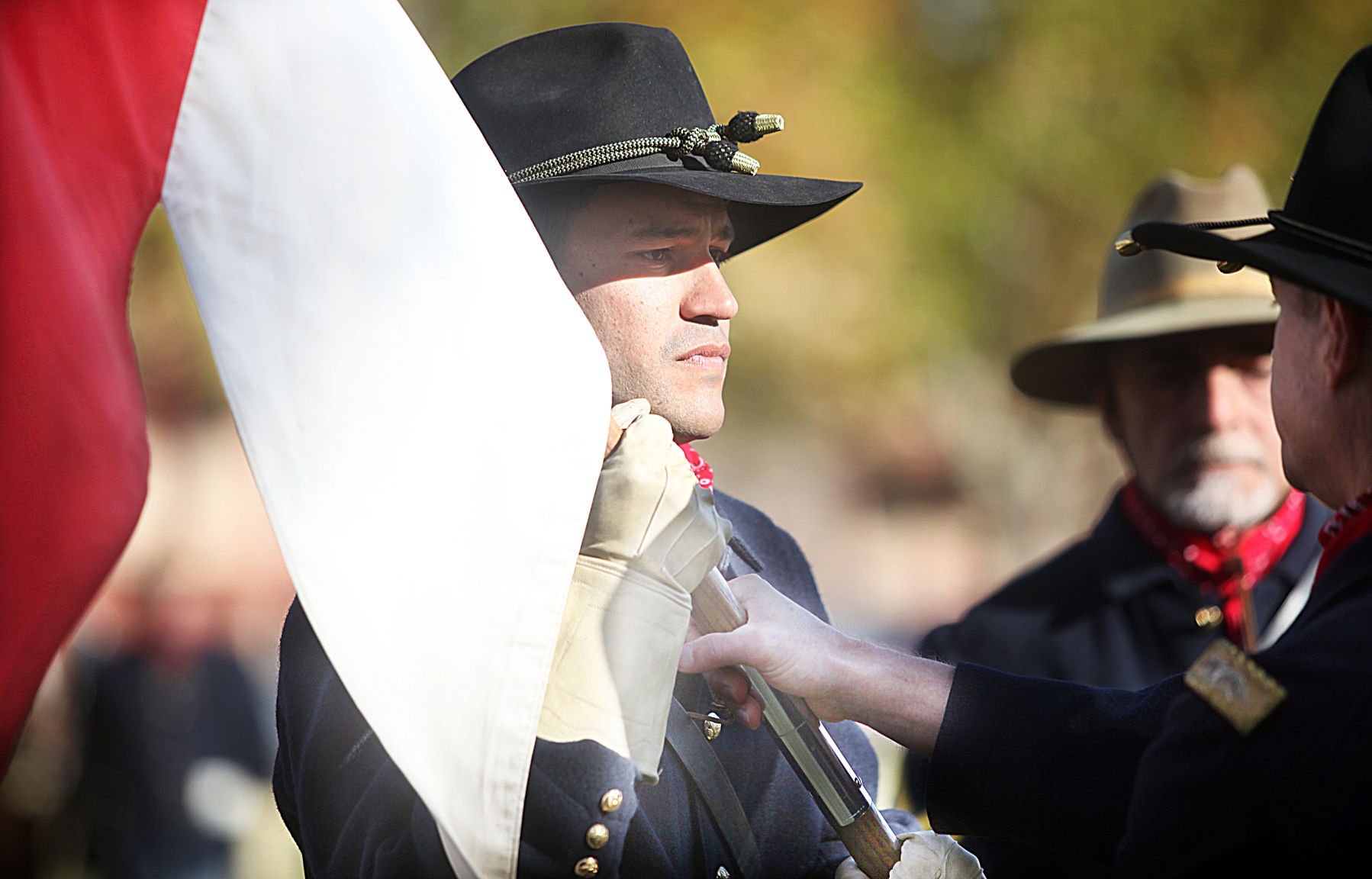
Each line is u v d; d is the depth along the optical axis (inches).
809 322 1268.5
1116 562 502.6
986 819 271.9
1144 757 241.3
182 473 1863.9
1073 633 498.0
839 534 1925.4
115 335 214.8
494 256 235.1
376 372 226.1
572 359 237.6
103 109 215.6
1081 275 1243.8
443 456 227.3
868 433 1640.0
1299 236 245.8
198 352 1299.2
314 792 269.3
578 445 234.8
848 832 269.4
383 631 222.7
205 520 1873.8
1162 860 230.8
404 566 224.4
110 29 216.4
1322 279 230.4
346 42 231.3
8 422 203.5
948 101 1266.0
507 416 231.1
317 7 231.3
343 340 225.5
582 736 240.7
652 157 292.7
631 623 245.3
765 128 294.0
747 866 273.4
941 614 1566.2
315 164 227.5
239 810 982.4
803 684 266.1
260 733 1011.3
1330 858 215.6
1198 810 227.5
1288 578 483.5
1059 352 560.1
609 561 248.1
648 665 245.0
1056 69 1211.9
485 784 224.2
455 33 1177.4
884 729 273.6
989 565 1448.1
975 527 1508.4
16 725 204.8
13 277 203.6
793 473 2169.0
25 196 204.5
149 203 220.4
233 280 223.1
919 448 1637.6
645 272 288.4
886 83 1243.8
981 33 1280.8
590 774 237.5
